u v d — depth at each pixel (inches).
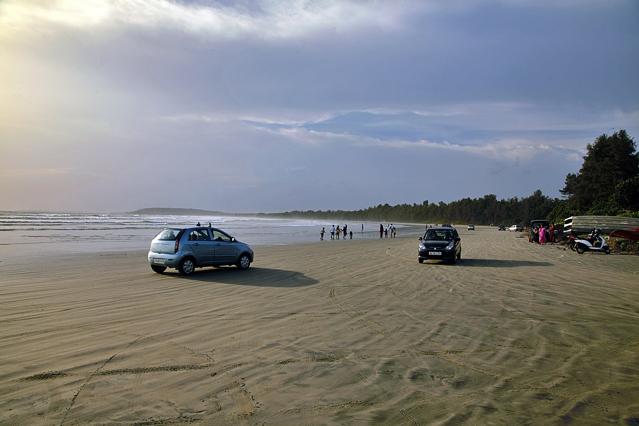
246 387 192.9
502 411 173.0
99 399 177.5
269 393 186.7
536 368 224.5
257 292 446.9
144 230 2073.1
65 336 270.7
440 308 374.0
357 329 299.4
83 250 979.9
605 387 199.9
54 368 213.0
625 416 170.4
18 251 935.0
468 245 1364.4
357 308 370.3
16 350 241.3
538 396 188.5
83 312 341.4
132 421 159.0
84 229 2100.1
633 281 551.5
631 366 229.3
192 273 589.6
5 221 2999.5
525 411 173.3
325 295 432.5
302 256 885.8
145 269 637.3
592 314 354.3
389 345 261.9
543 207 5556.1
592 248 1016.9
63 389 187.2
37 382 194.7
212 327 299.3
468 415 168.7
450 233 799.1
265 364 223.6
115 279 530.9
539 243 1449.3
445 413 170.4
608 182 2635.3
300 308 367.9
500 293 452.4
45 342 257.3
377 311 359.3
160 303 382.6
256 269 652.7
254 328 298.0
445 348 257.4
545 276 591.8
